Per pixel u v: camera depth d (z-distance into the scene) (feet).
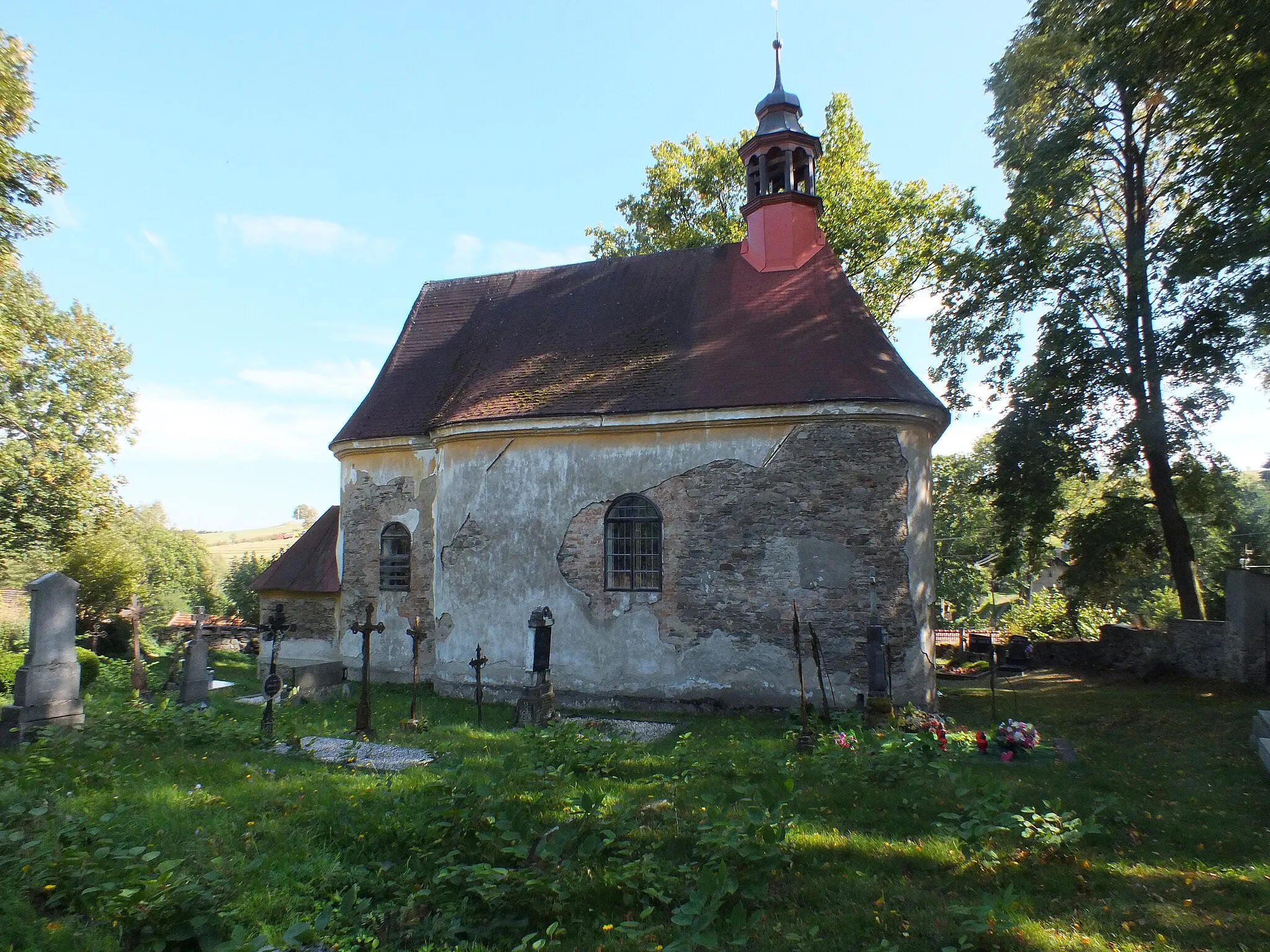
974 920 15.34
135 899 14.52
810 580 44.29
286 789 24.57
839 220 84.79
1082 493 86.38
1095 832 19.85
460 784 21.06
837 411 44.14
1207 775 28.73
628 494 47.73
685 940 14.07
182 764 26.96
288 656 59.21
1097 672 64.80
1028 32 58.90
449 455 52.54
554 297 59.93
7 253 52.13
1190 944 15.24
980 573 111.14
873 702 35.68
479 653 40.60
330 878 18.06
